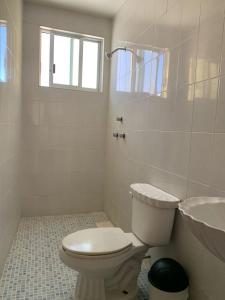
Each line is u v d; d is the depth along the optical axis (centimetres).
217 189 111
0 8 137
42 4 249
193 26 129
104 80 284
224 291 108
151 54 178
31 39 251
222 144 109
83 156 287
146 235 150
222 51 109
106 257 129
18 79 220
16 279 164
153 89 175
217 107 112
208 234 70
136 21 206
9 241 195
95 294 140
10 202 192
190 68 132
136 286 155
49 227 250
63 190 284
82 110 280
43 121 265
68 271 176
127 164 223
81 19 266
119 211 243
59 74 274
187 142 134
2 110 150
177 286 124
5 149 163
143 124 191
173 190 148
